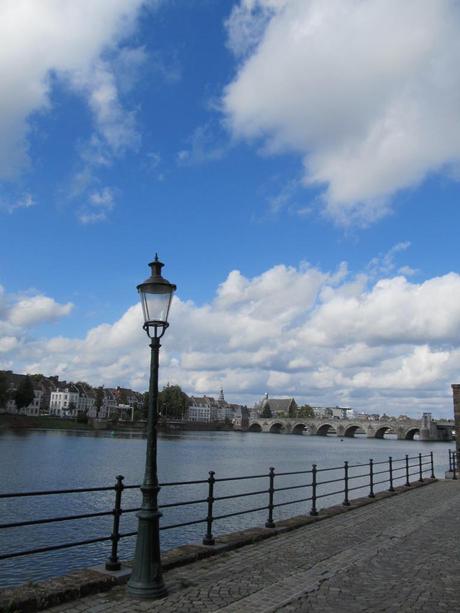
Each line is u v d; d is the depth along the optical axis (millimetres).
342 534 12562
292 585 8336
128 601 7426
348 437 198750
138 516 7883
